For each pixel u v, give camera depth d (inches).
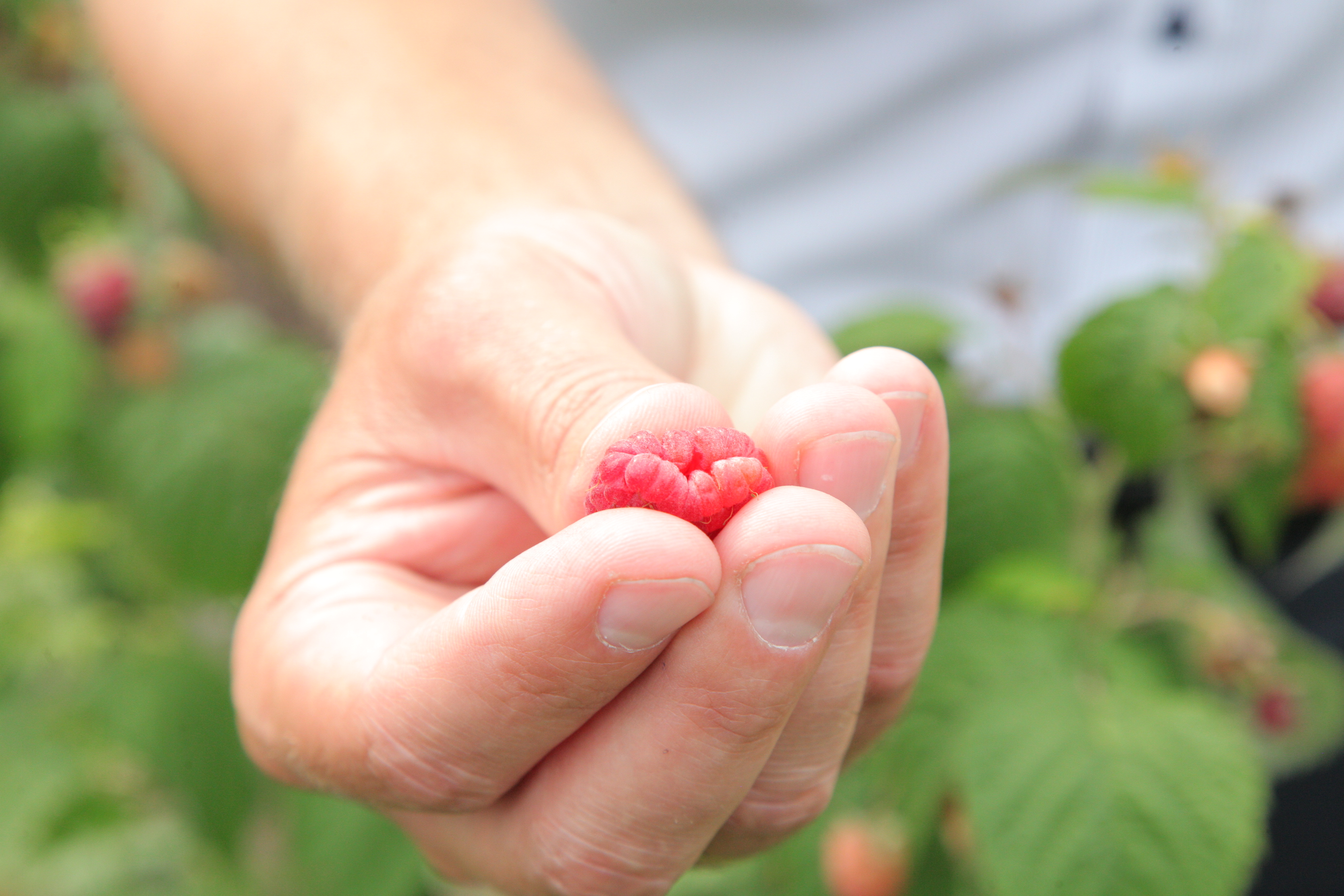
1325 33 20.0
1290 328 15.1
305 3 17.4
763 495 11.6
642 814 12.3
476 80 16.7
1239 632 15.4
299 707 12.7
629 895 12.7
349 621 12.9
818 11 22.2
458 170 15.3
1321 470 15.4
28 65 21.9
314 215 15.7
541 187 15.3
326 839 17.5
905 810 14.6
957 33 21.9
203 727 19.9
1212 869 13.5
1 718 20.3
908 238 23.8
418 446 13.2
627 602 11.4
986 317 23.7
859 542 11.4
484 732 12.1
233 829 19.6
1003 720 14.3
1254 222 15.2
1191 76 20.9
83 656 21.1
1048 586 15.0
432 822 13.3
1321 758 19.2
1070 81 21.8
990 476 15.4
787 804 12.9
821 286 24.8
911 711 14.8
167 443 20.5
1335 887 22.6
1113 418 15.2
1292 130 21.0
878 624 13.0
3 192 21.1
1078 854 13.7
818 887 15.4
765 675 11.6
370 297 13.8
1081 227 22.6
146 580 21.4
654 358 13.9
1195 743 14.0
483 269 13.0
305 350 21.6
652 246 14.1
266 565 13.6
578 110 17.1
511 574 11.6
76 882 23.3
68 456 21.5
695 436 11.9
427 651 12.0
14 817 18.9
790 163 23.8
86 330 20.4
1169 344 15.0
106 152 21.9
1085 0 21.0
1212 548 17.2
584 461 12.1
